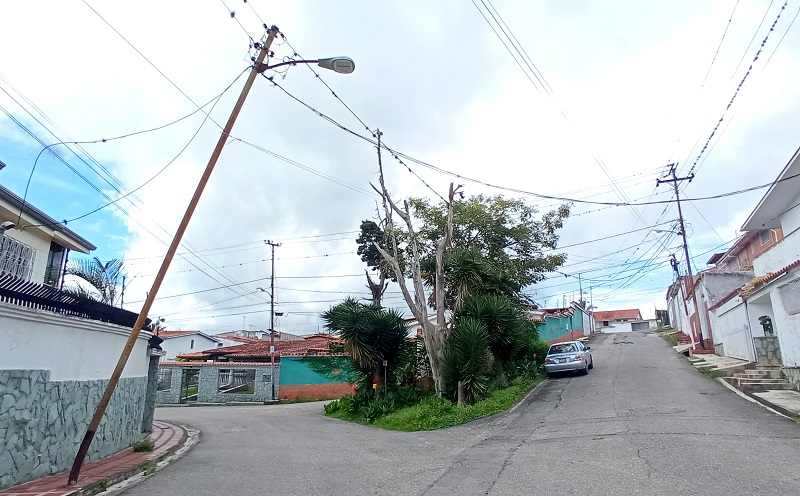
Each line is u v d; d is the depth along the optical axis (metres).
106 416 10.86
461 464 8.47
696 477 6.53
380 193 18.86
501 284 20.59
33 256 15.44
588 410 13.49
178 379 32.56
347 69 10.45
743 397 13.77
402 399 18.25
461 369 16.53
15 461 7.77
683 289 39.78
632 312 92.25
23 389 8.00
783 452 7.73
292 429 15.89
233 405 31.09
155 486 8.09
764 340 17.78
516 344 19.38
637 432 9.90
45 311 8.46
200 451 11.76
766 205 22.00
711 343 28.00
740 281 29.02
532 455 8.66
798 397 13.10
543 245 24.95
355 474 8.19
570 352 22.64
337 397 33.41
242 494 7.21
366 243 34.78
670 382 17.45
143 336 13.05
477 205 23.41
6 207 13.49
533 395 17.89
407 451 10.30
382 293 33.75
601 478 6.77
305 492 7.15
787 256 17.27
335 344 22.55
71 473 8.02
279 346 40.00
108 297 22.72
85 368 9.98
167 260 9.50
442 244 18.33
